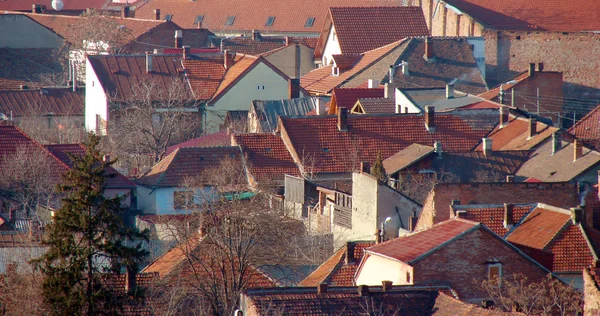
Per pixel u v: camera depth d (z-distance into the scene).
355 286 136.75
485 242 144.50
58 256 151.88
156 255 193.12
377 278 151.12
